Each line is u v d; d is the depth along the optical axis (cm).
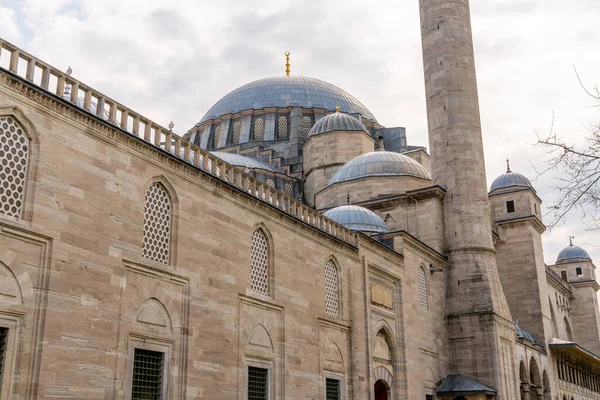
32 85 2342
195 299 2955
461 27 6362
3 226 2175
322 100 9262
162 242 2886
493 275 5734
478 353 5416
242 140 8775
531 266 7350
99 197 2559
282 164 8200
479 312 5484
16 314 2183
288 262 3694
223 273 3170
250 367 3294
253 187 3594
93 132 2580
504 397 5341
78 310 2378
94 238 2503
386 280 4703
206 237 3103
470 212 5803
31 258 2264
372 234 5066
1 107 2244
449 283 5688
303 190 7788
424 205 5862
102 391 2425
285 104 9131
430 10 6469
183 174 3027
